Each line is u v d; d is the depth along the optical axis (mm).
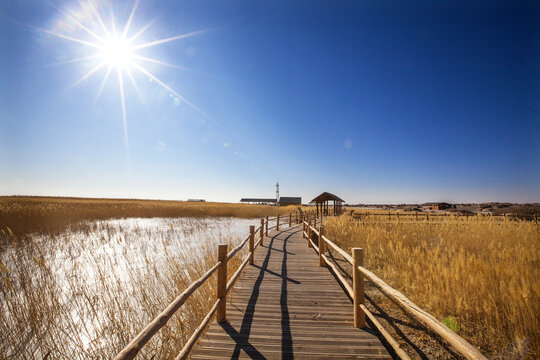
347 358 3105
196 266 7121
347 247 10758
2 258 8914
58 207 22859
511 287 3934
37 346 4141
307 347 3332
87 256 9547
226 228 20156
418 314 2154
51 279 6000
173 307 2338
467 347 1547
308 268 7367
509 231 12047
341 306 4676
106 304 5191
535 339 3322
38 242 11414
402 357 2586
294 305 4719
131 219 23859
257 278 6414
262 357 3123
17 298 4812
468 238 10664
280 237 13977
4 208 16688
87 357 3809
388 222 18125
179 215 28797
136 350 1636
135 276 7371
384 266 7523
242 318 4184
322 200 32562
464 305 4254
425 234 11898
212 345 3381
